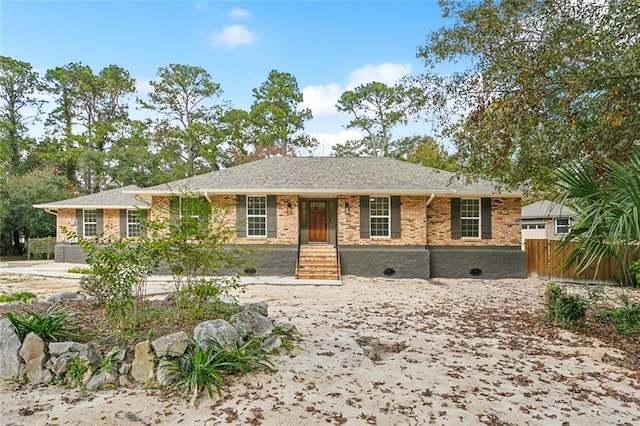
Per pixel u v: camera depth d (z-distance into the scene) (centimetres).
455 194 1543
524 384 489
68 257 2034
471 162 938
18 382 452
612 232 514
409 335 712
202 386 435
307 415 391
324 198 1694
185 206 646
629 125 662
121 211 2008
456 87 900
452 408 416
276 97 3759
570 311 758
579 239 595
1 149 3047
